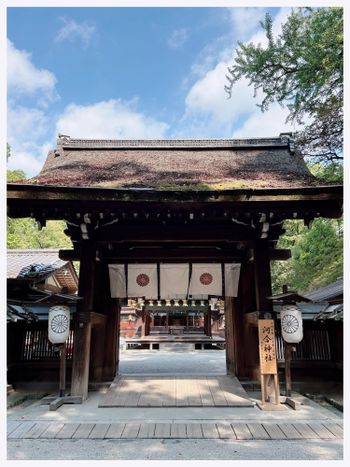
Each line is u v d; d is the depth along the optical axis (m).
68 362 7.41
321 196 5.36
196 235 6.35
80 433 4.21
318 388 6.95
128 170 7.19
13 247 21.25
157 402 5.48
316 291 10.92
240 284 7.62
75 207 5.56
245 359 7.25
